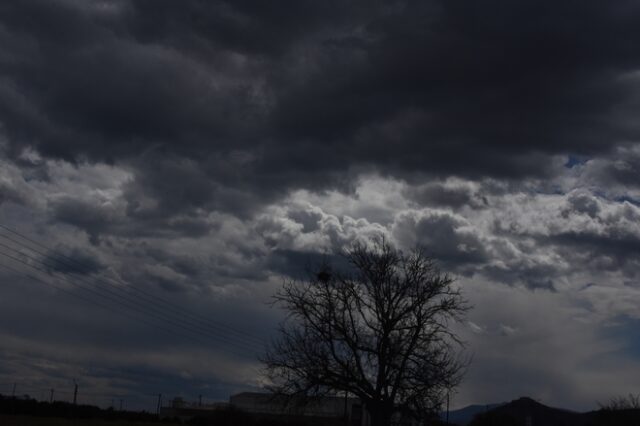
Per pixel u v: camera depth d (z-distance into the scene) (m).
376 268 47.78
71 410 76.44
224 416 77.62
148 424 70.38
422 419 46.28
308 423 70.56
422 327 47.03
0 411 72.00
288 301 48.12
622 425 69.56
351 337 47.41
